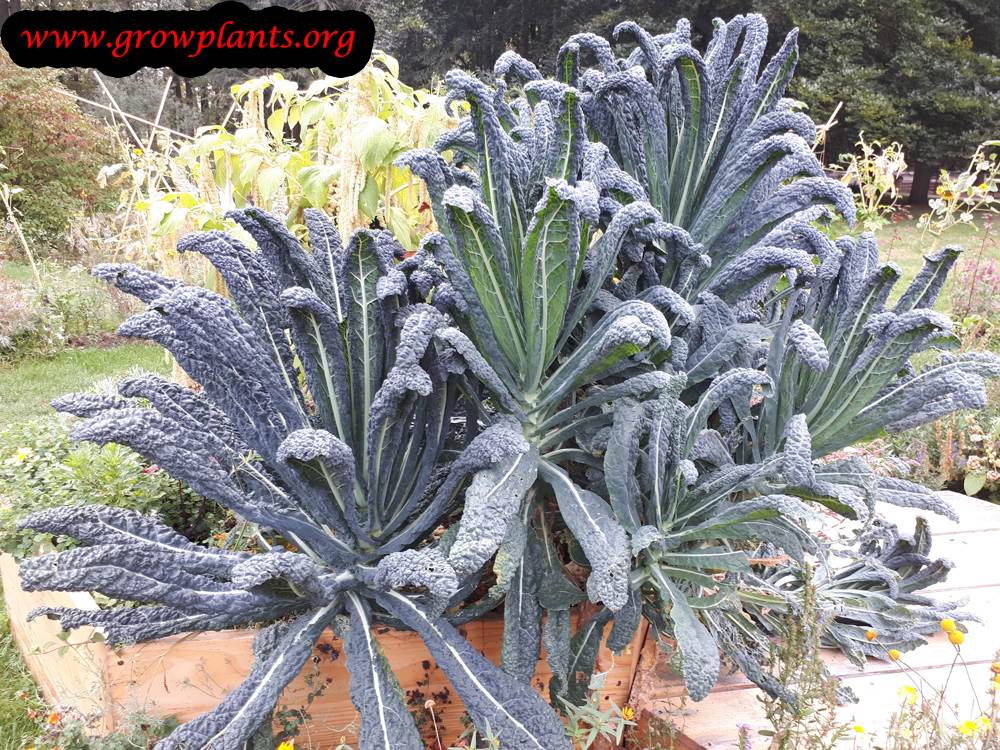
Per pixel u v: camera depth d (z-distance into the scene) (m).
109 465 2.25
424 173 1.47
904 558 2.16
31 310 6.34
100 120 12.40
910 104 14.08
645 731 1.84
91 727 1.77
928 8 14.60
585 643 1.64
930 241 8.16
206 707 1.77
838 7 14.17
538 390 1.64
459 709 1.84
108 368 5.95
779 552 2.13
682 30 1.77
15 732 2.23
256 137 2.73
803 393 1.74
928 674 2.05
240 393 1.51
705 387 1.82
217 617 1.53
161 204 2.52
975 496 3.60
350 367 1.60
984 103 13.66
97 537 1.43
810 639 1.50
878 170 4.42
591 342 1.55
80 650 1.83
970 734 1.50
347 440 1.62
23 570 1.29
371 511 1.57
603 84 1.72
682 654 1.37
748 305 1.99
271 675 1.38
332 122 2.75
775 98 1.80
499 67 1.83
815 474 1.63
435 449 1.58
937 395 1.51
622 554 1.37
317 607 1.55
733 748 1.71
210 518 2.28
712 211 1.72
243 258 1.59
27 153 9.48
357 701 1.36
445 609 1.66
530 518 1.68
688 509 1.60
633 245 1.72
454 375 1.56
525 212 1.58
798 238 1.73
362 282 1.55
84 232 8.62
